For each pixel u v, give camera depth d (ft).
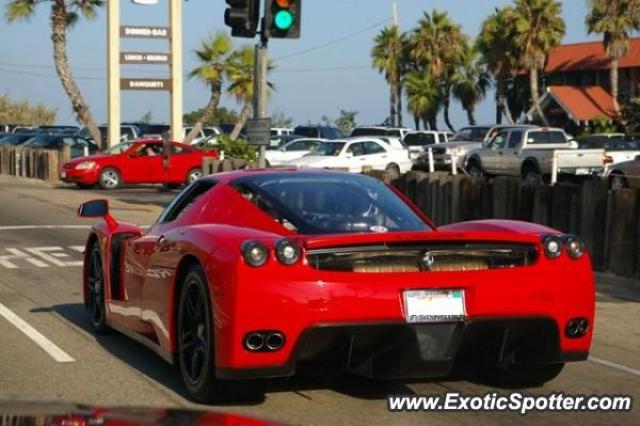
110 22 105.81
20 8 120.16
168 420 7.95
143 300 22.21
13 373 22.39
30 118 285.64
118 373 22.41
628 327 29.01
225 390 18.78
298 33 44.39
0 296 33.65
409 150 113.50
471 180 47.62
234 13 43.70
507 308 18.67
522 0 180.55
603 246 39.65
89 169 95.71
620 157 95.76
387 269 18.24
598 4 172.65
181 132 109.60
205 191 21.97
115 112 107.04
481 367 22.85
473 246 18.75
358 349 18.37
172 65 108.58
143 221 62.75
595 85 198.80
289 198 20.51
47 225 59.72
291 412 19.07
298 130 147.95
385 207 20.86
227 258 17.79
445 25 204.64
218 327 17.87
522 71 200.23
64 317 29.66
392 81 217.36
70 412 7.89
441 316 18.22
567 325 19.30
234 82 129.90
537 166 94.07
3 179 113.09
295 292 17.47
